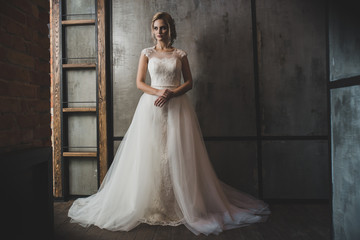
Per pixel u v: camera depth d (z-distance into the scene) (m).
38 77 1.52
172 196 1.95
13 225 1.24
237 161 2.48
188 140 2.03
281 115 2.47
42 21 1.56
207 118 2.49
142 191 1.91
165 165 1.97
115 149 2.54
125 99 2.54
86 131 2.62
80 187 2.60
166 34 2.23
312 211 2.19
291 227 1.85
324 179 2.44
